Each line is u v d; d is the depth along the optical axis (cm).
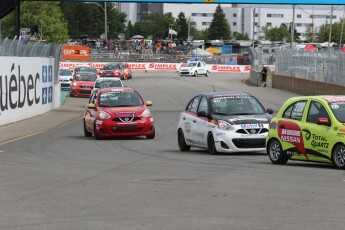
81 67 6419
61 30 10938
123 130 2811
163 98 5500
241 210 1167
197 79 8525
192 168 1817
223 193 1355
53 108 4609
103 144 2647
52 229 1025
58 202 1257
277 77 6856
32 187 1453
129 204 1232
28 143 2689
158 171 1750
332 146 1742
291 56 6494
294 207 1191
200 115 2283
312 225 1040
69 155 2225
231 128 2172
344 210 1160
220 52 14662
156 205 1220
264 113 2273
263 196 1312
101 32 19825
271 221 1072
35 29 5672
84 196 1326
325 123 1759
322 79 5497
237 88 6738
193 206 1209
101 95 2955
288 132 1877
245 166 1864
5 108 3491
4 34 10156
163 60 11944
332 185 1452
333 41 17188
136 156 2194
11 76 3569
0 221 1085
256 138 2166
